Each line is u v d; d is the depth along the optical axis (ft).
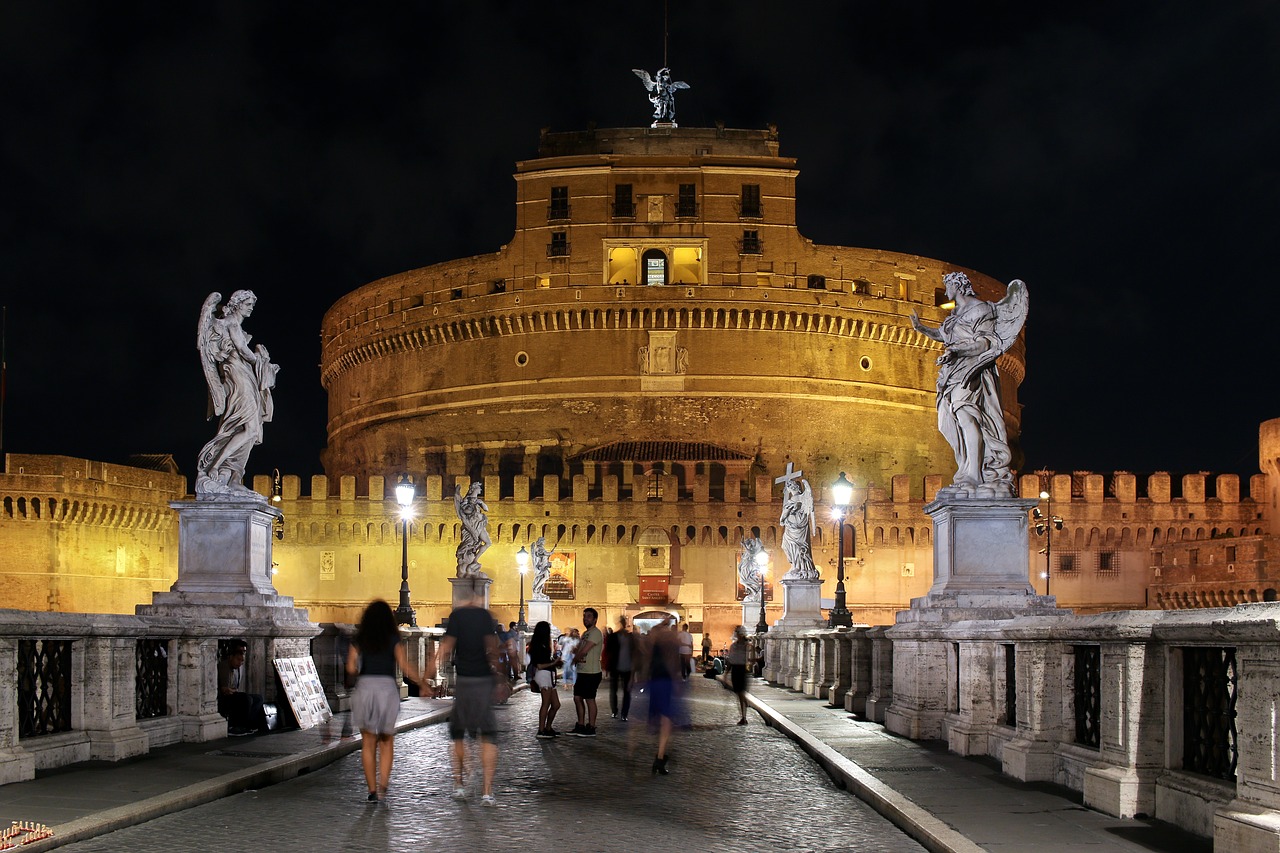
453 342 379.35
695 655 304.30
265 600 70.33
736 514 321.32
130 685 55.52
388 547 323.57
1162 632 39.04
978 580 65.98
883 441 372.58
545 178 368.27
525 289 365.40
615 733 81.87
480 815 45.27
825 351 367.25
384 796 47.70
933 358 387.34
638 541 318.45
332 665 82.79
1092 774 42.55
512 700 123.95
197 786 46.11
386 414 393.09
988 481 67.10
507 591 320.09
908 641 68.39
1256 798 32.89
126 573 313.32
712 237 362.53
